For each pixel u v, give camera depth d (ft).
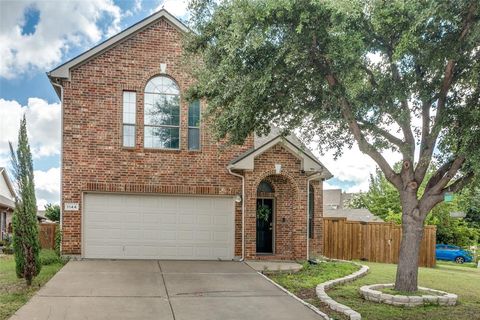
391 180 35.96
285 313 29.19
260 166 53.01
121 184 50.31
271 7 26.58
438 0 25.61
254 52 30.58
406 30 27.35
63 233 48.75
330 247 68.54
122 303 30.48
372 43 30.45
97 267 43.91
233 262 50.42
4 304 29.37
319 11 27.02
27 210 35.50
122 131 50.93
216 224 52.75
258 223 55.67
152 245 51.11
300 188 54.03
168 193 51.49
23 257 35.01
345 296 35.53
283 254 54.39
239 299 32.78
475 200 45.62
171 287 36.06
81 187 49.34
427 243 65.67
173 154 51.90
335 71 31.58
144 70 51.80
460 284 44.80
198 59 42.16
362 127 36.29
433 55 29.37
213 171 52.75
